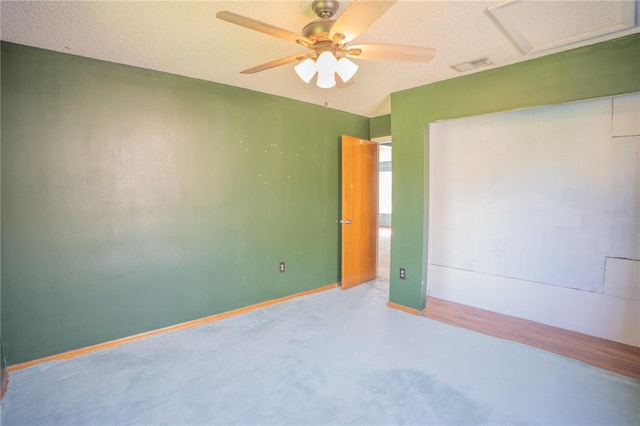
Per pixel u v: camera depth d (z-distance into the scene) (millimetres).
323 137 4266
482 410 1979
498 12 1937
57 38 2258
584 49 2443
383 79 3143
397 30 2154
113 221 2760
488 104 2908
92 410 1983
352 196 4441
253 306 3645
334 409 1991
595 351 2637
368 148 4695
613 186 2699
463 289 3666
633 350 2629
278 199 3828
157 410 1985
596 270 2807
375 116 4785
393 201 3629
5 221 2348
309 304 3799
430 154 3861
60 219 2541
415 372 2379
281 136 3816
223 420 1902
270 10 1897
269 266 3779
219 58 2627
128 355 2627
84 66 2590
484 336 2936
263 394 2135
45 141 2461
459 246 3672
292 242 3990
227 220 3412
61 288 2564
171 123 3018
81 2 1801
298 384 2240
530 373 2363
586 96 2453
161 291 3025
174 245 3080
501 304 3393
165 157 2996
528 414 1945
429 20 2025
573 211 2908
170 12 1920
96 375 2348
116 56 2584
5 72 2311
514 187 3252
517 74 2744
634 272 2629
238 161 3469
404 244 3555
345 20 1477
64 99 2520
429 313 3467
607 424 1861
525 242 3203
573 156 2889
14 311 2400
